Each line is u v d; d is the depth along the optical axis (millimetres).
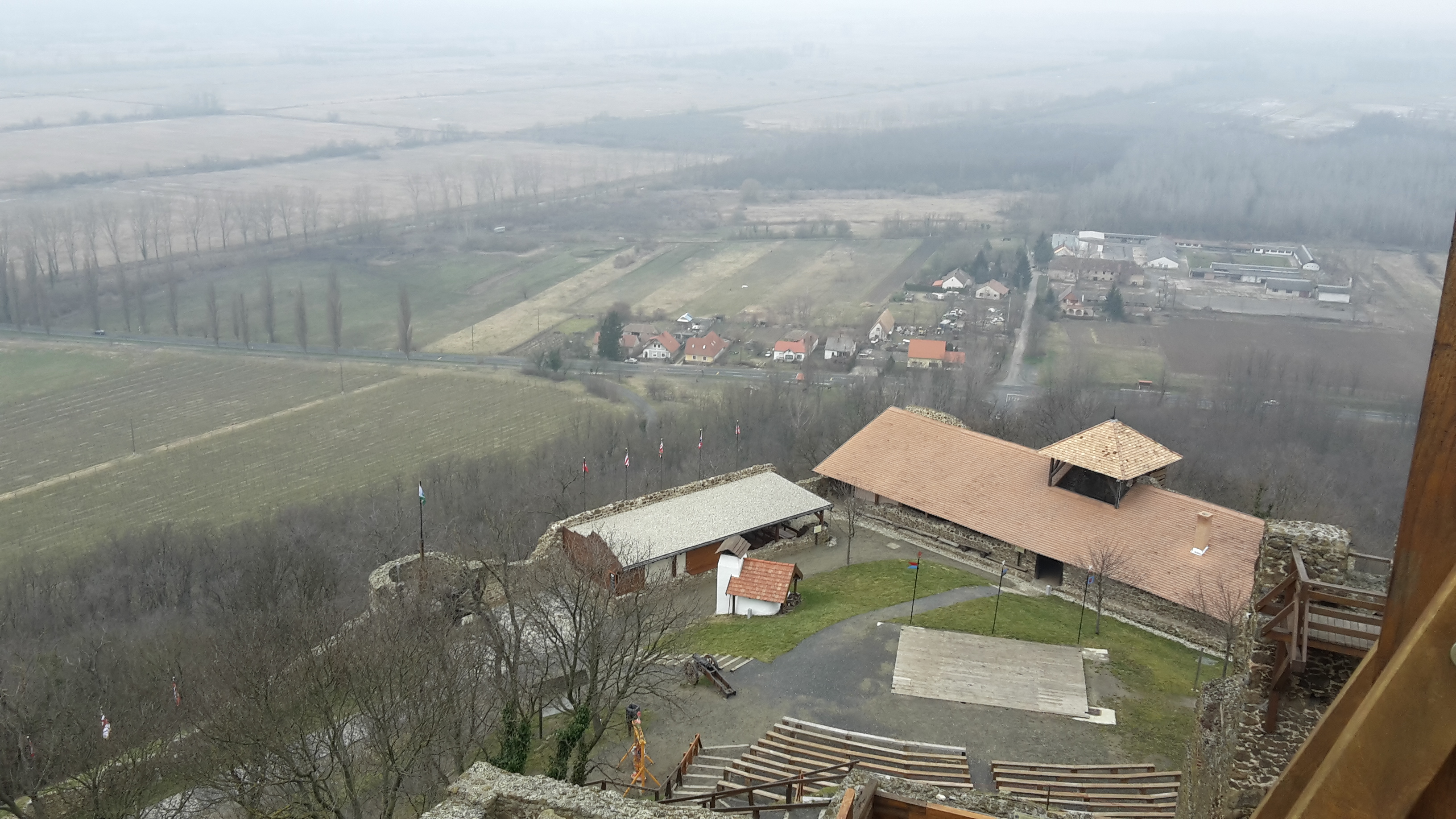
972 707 42188
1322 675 23828
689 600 55938
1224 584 49812
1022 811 16625
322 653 37656
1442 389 5867
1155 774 36906
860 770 17281
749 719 41469
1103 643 48406
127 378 151750
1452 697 5223
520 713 36844
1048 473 59812
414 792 35344
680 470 100625
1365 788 5469
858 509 66375
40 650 65750
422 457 122062
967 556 59562
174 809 37188
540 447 119000
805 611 52188
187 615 76375
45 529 105625
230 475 118375
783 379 143750
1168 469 86938
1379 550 75750
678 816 18406
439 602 47094
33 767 41344
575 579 44188
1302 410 110125
